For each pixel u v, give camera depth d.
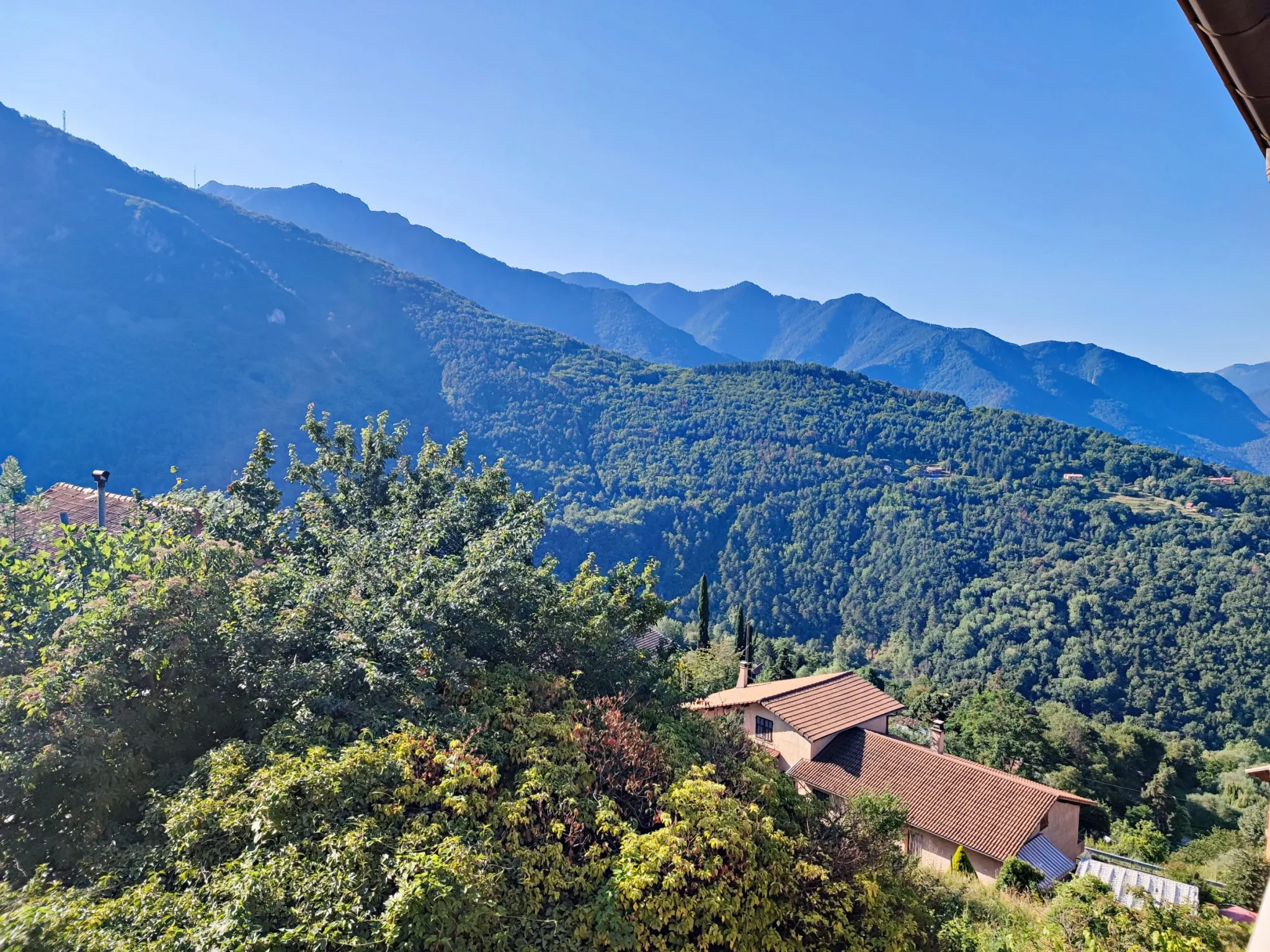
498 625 11.06
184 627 8.53
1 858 7.07
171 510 13.13
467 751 8.49
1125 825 29.05
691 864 7.62
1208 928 9.44
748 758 11.35
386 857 6.70
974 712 39.31
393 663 9.72
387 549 11.70
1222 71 1.47
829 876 8.73
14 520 15.46
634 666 12.37
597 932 7.28
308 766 7.42
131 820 7.80
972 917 12.16
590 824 8.27
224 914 5.93
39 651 8.36
